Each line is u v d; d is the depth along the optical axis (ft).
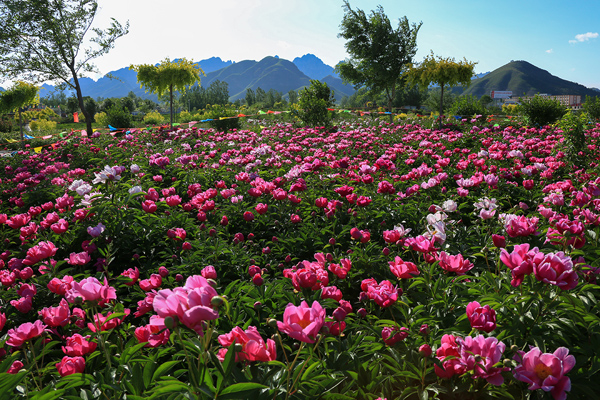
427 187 18.35
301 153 35.73
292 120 89.51
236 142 49.44
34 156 44.91
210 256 12.58
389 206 17.20
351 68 89.81
